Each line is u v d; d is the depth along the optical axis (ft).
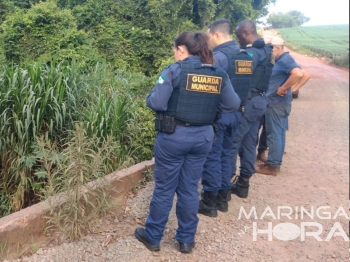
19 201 13.38
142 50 29.27
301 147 21.59
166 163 9.67
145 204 12.66
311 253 10.85
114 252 10.14
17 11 28.40
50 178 10.59
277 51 15.85
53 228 10.52
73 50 24.36
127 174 13.26
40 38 25.05
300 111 33.78
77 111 15.07
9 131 13.75
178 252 10.45
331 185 15.78
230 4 33.78
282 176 16.58
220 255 10.48
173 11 29.73
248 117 13.03
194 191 10.16
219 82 9.50
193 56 9.50
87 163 10.99
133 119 16.01
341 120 30.25
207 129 9.76
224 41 11.83
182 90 9.14
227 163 12.57
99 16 29.71
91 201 11.11
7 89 14.19
